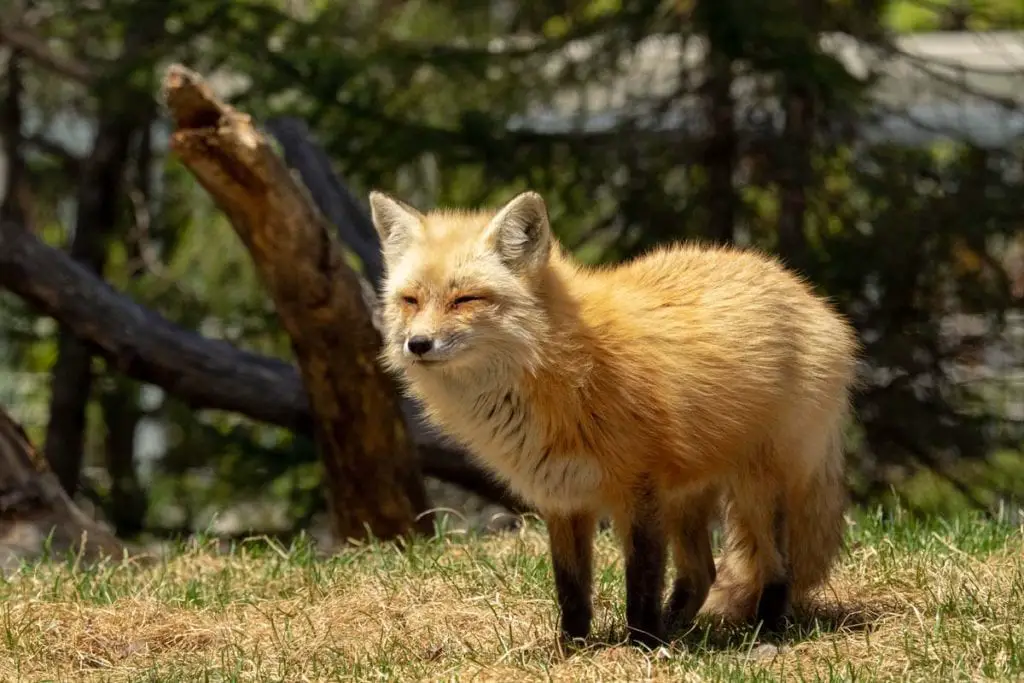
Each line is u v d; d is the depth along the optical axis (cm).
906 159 1777
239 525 2134
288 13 1880
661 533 766
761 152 1797
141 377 1520
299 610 871
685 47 1742
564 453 755
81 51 2081
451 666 740
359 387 1231
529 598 862
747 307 823
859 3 1912
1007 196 1717
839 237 1755
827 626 816
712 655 738
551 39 1761
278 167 1095
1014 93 2003
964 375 1852
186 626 842
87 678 755
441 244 773
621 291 792
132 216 2319
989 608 782
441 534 1051
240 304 2094
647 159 1780
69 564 1024
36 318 2211
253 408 1512
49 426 2203
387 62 1675
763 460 827
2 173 2484
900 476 1806
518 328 743
